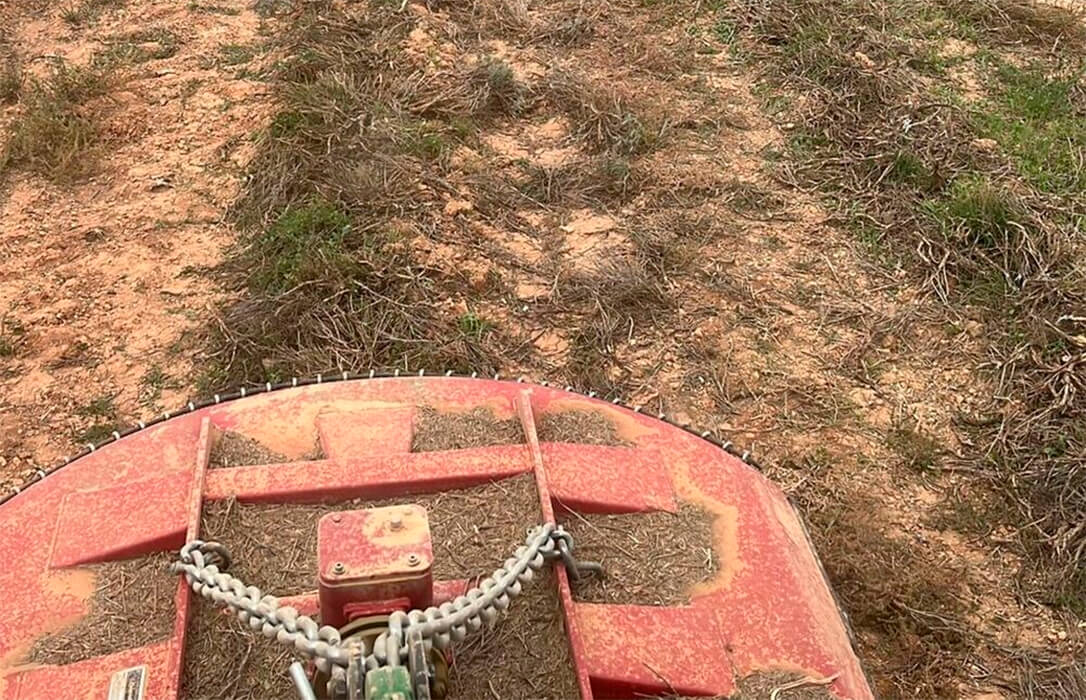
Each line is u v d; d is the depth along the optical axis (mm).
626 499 2193
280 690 1802
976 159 5062
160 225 4539
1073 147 5262
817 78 5730
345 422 2328
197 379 3828
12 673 1840
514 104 5398
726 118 5469
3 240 4430
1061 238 4512
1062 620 3260
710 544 2143
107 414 3691
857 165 5098
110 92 5297
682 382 3975
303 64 5457
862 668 2121
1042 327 4125
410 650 1518
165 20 6035
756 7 6301
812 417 3881
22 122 5004
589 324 4145
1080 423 3764
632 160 5102
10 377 3828
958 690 3061
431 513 2104
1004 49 6227
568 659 1855
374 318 4004
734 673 1912
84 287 4207
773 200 4934
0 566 2033
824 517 3473
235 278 4258
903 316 4297
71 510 2123
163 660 1828
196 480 2107
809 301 4391
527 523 2084
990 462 3711
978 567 3404
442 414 2393
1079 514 3486
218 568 1961
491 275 4281
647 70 5840
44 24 5961
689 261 4500
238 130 5113
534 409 2426
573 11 6336
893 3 6488
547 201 4809
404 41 5793
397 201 4570
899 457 3746
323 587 1655
